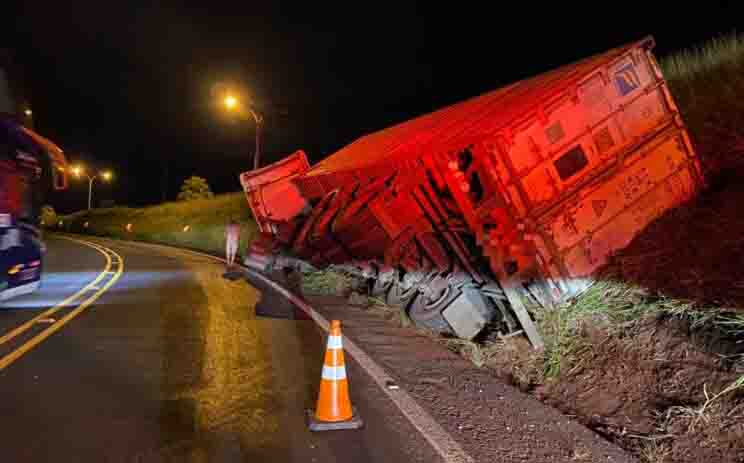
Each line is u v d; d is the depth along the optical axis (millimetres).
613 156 6336
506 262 6102
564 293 6109
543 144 6043
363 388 4980
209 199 38562
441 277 7426
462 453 3707
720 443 3938
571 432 4137
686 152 6742
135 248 26250
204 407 4445
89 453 3609
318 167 13547
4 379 5070
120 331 7012
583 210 6191
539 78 8117
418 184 6945
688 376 4703
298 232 12695
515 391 5055
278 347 6328
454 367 5762
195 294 10234
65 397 4629
